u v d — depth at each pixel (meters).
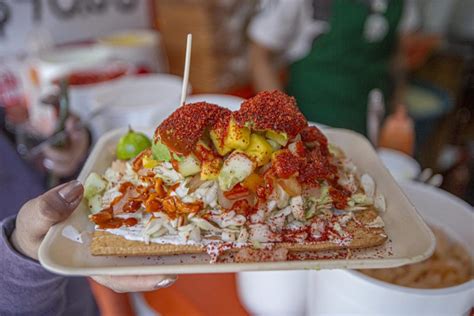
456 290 0.34
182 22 0.78
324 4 0.74
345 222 0.36
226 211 0.35
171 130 0.36
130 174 0.39
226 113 0.36
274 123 0.35
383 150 0.56
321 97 0.78
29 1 0.76
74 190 0.34
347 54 0.75
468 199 0.54
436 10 1.14
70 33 0.83
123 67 0.73
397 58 0.84
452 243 0.43
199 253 0.34
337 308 0.37
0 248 0.34
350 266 0.32
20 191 0.51
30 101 0.62
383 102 0.77
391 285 0.34
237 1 0.79
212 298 0.46
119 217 0.36
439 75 1.10
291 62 0.84
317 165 0.37
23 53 0.74
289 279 0.41
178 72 0.84
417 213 0.37
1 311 0.35
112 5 0.87
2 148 0.52
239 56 0.83
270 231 0.35
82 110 0.61
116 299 0.50
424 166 0.70
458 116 0.91
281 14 0.78
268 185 0.35
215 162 0.35
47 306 0.37
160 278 0.32
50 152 0.52
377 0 0.72
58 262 0.32
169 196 0.36
